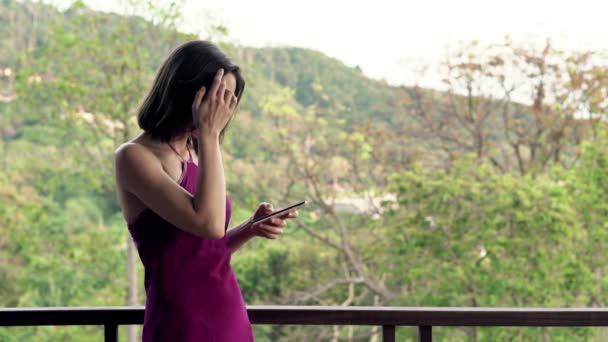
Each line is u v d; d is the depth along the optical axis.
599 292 10.17
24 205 14.07
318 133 14.14
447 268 9.78
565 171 10.73
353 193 13.53
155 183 1.56
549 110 13.29
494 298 9.77
